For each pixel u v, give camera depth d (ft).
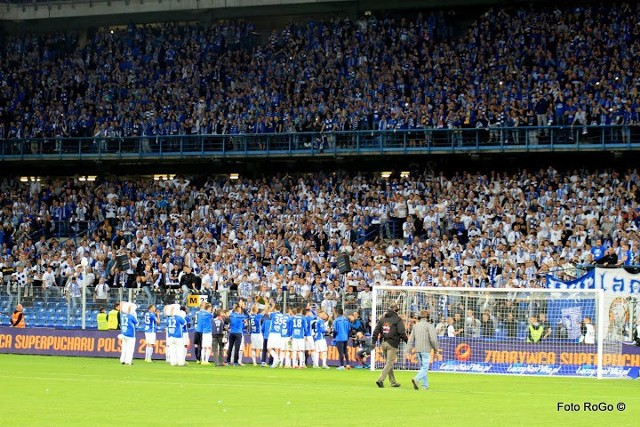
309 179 248.93
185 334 165.99
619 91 231.09
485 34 258.37
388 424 79.56
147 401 96.43
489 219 215.92
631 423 83.30
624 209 208.23
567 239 205.77
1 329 197.26
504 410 93.35
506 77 244.63
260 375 142.20
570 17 254.06
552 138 228.84
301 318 166.30
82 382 120.57
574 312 155.94
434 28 267.59
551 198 217.77
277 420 81.41
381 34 268.00
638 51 239.09
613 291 157.07
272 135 250.57
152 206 250.57
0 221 258.57
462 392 115.44
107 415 83.66
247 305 182.29
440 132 238.68
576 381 143.33
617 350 153.58
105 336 187.01
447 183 231.50
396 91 251.60
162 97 271.90
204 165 271.49
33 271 230.48
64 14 298.35
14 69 291.17
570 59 242.99
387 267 198.39
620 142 225.15
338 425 78.18
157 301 188.75
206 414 85.35
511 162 244.63
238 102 264.52
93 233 244.63
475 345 159.43
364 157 251.19
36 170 284.41
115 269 221.66
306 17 293.64
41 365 157.99
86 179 276.62
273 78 267.39
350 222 226.79
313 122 251.60
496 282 187.32
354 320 169.78
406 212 226.99
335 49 267.59
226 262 214.90
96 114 274.77
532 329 156.46
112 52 287.48
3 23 307.58
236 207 241.76
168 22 301.22
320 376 142.82
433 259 206.59
